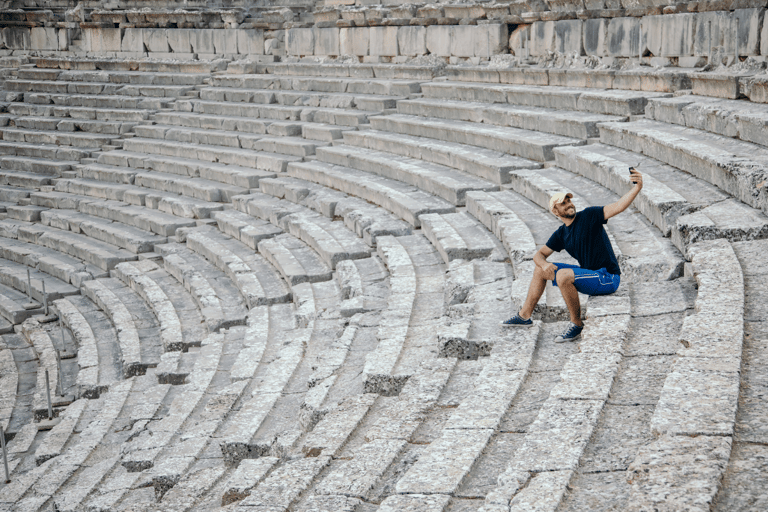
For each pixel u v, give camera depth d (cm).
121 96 2858
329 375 875
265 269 1598
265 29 2755
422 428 618
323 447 649
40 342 1738
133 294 1817
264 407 887
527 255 970
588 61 1720
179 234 1962
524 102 1756
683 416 438
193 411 1041
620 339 630
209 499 708
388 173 1723
